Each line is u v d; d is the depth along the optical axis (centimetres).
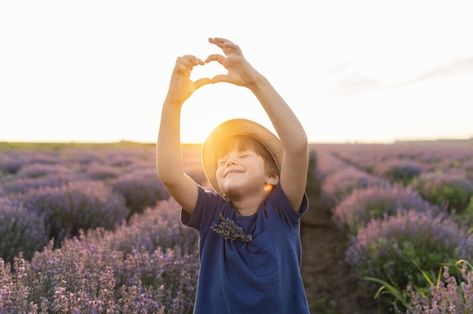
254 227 177
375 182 1164
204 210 187
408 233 510
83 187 786
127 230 430
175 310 252
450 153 2697
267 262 168
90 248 334
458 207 1096
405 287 454
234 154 183
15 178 1379
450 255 467
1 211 525
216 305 171
